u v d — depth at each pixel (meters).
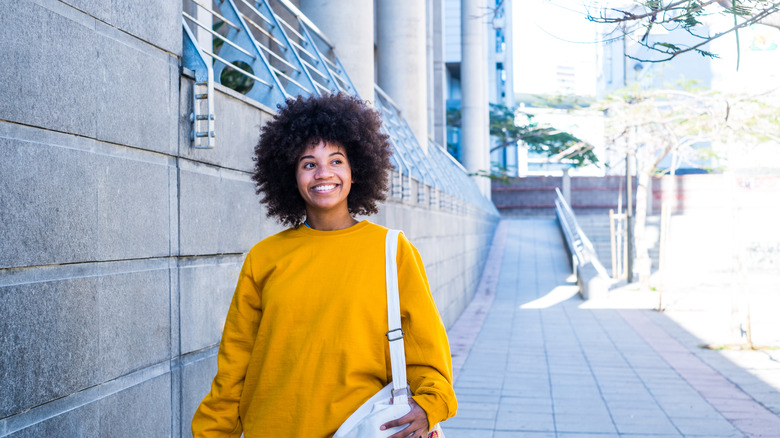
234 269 4.15
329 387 2.08
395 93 14.95
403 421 2.00
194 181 3.65
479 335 13.33
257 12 6.20
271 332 2.15
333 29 9.45
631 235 24.02
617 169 43.56
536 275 24.42
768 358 10.59
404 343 2.15
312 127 2.28
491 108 41.69
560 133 39.69
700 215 32.91
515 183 43.19
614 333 13.43
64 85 2.60
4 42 2.29
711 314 16.16
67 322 2.62
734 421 6.92
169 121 3.39
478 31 30.58
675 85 23.27
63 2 2.60
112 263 2.93
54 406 2.54
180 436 3.52
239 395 2.27
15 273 2.36
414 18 15.11
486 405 7.64
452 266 14.92
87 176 2.75
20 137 2.38
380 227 2.25
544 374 9.44
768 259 30.41
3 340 2.28
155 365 3.28
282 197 2.48
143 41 3.18
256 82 4.98
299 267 2.18
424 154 14.08
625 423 6.87
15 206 2.34
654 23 3.88
